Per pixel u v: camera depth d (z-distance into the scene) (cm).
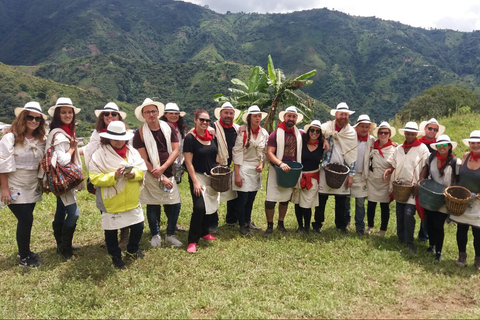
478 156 599
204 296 485
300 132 718
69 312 454
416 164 671
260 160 702
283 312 457
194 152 645
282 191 708
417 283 547
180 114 706
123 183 536
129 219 548
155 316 443
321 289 515
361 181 742
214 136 675
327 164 714
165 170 634
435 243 661
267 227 731
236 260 596
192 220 632
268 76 1861
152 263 570
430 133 712
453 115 1889
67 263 577
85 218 788
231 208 775
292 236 714
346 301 489
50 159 539
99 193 551
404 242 705
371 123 728
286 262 596
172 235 666
